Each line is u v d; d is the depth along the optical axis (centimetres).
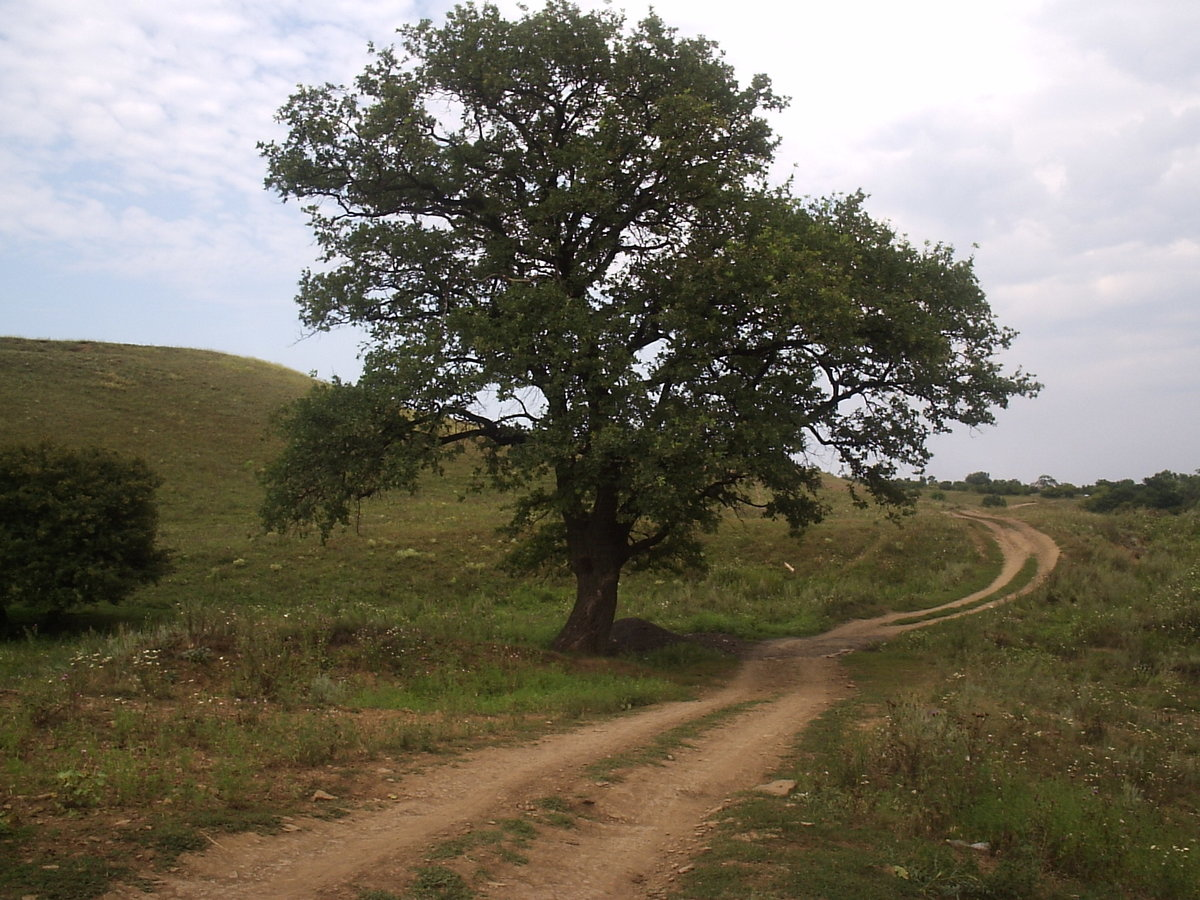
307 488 1789
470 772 846
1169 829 773
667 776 879
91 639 1633
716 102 1880
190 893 492
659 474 1603
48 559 2422
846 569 3606
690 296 1738
